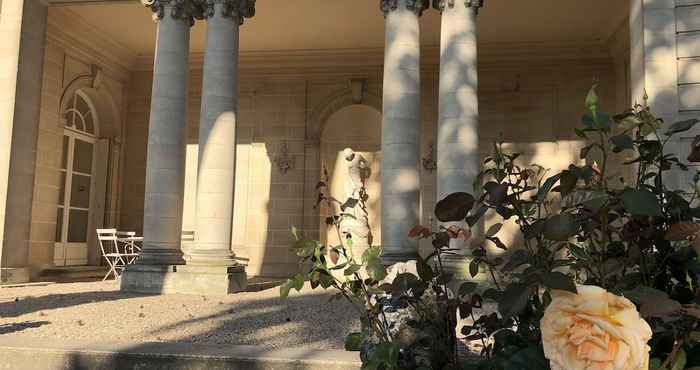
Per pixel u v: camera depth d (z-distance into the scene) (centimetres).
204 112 1494
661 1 1027
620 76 2103
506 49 2228
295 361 572
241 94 2417
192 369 585
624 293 170
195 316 971
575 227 181
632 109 231
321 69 2377
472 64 1416
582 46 2173
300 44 2289
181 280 1394
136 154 2453
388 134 1416
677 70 1005
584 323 146
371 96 2331
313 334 819
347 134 2405
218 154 1475
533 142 2209
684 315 179
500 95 2252
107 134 2416
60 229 2175
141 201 2423
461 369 236
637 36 1070
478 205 233
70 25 2070
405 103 1413
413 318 340
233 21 1529
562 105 2205
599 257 220
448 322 261
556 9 1909
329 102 2356
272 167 2361
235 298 1267
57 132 2052
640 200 175
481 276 1222
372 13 1997
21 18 1744
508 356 206
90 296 1266
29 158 1761
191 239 2036
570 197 206
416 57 1440
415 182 1399
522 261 221
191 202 2398
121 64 2411
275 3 1923
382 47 2291
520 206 225
